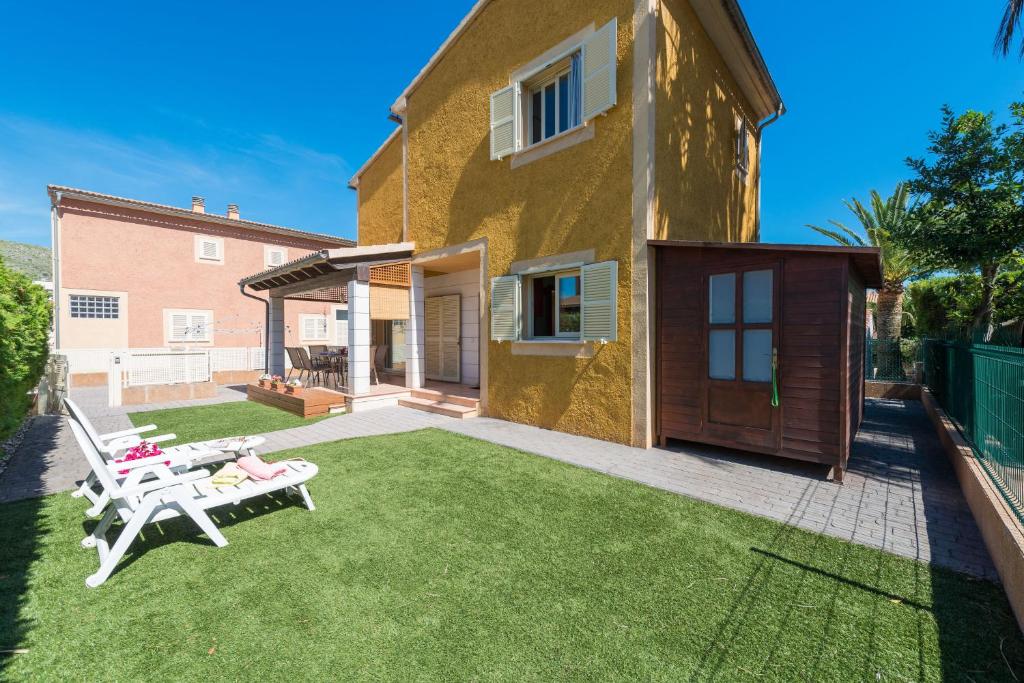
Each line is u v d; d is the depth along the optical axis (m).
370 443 6.42
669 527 3.65
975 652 2.19
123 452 5.26
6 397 5.14
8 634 2.31
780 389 5.15
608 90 6.36
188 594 2.70
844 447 4.74
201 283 18.52
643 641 2.28
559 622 2.43
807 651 2.21
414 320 10.01
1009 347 3.60
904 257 11.59
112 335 16.44
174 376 11.94
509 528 3.63
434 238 9.42
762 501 4.22
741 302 5.44
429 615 2.49
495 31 8.09
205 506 3.26
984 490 3.48
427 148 9.59
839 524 3.71
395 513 3.94
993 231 7.25
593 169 6.68
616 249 6.41
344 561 3.10
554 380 7.21
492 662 2.12
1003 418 3.66
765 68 8.95
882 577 2.88
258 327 19.92
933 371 9.15
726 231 8.90
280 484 3.67
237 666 2.10
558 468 5.24
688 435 5.93
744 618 2.47
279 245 20.66
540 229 7.39
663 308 6.19
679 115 7.00
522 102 7.75
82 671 2.06
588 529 3.62
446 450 6.03
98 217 16.20
